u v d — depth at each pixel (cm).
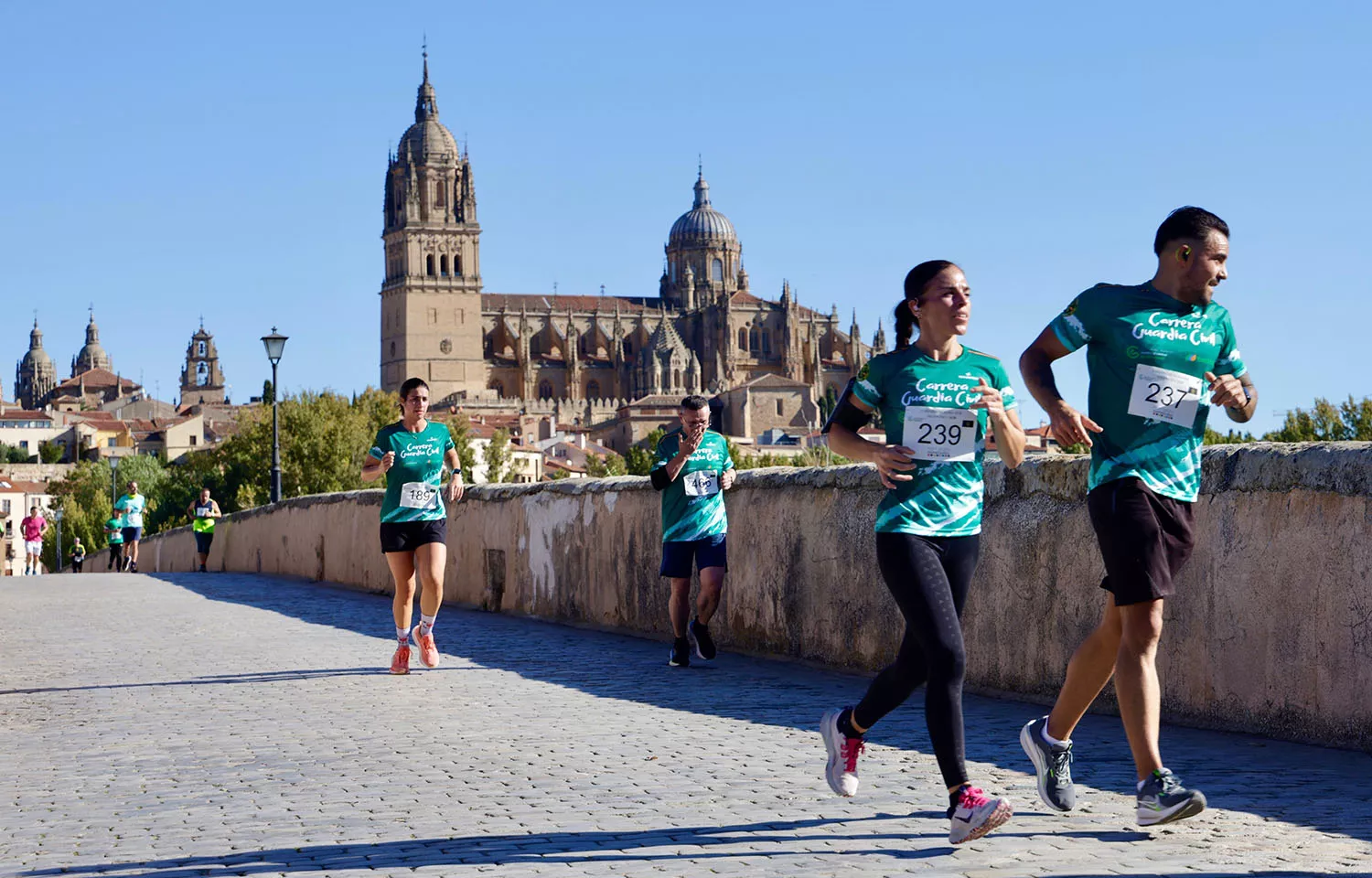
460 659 1223
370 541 2230
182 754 771
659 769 691
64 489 14438
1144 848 511
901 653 568
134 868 519
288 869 508
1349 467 721
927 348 566
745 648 1239
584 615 1533
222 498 10019
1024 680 938
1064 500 913
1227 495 789
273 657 1266
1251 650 772
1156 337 558
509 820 580
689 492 1138
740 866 496
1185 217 558
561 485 1591
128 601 2075
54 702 998
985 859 500
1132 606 553
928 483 555
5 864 531
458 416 13012
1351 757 698
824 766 693
